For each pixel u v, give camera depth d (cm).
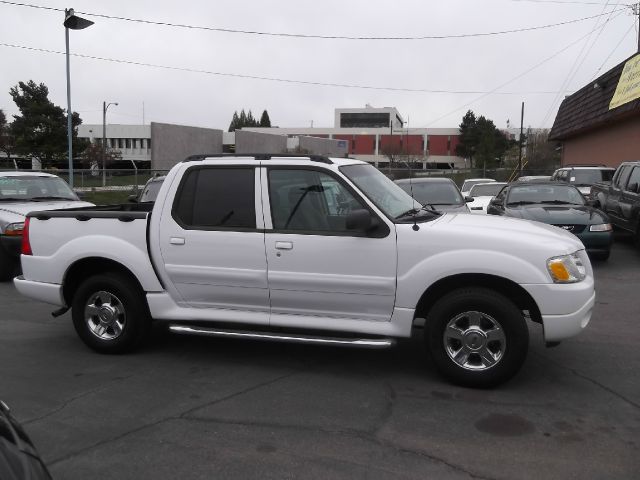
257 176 510
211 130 4453
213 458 363
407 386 481
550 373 508
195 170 525
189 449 375
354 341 480
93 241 549
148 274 535
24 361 548
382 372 514
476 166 7650
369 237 476
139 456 366
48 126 4488
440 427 405
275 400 453
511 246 455
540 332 634
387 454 367
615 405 441
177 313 534
